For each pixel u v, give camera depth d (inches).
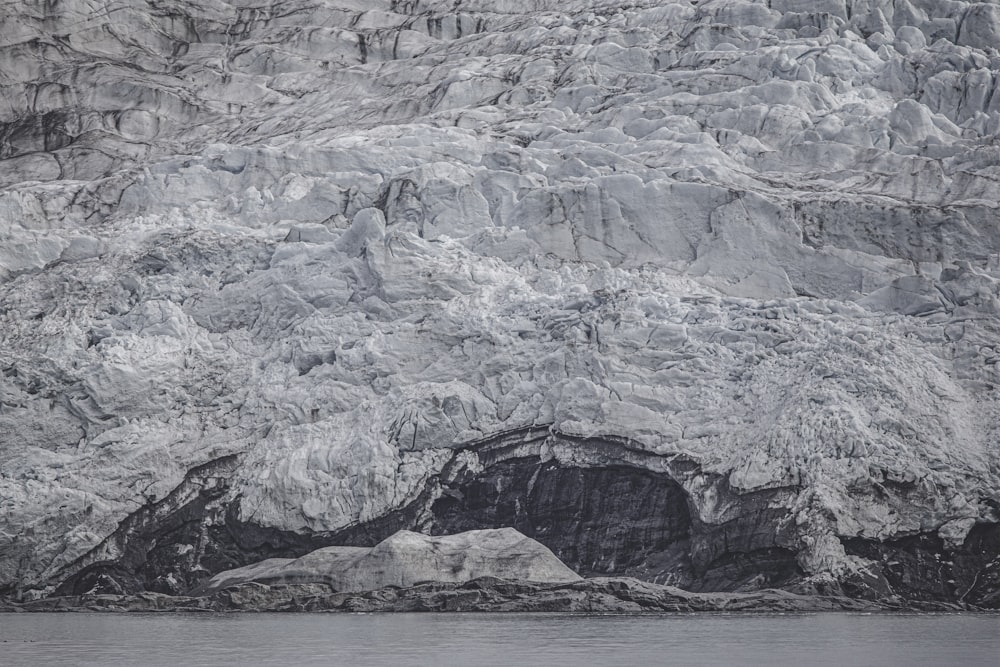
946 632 7062.0
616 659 6043.3
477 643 6663.4
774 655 6151.6
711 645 6535.4
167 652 6407.5
